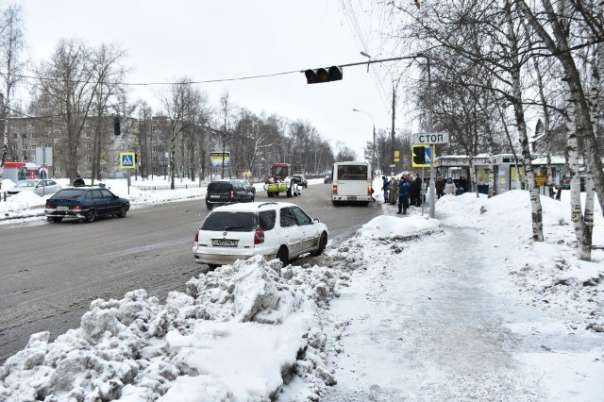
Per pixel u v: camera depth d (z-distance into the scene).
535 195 11.30
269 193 41.41
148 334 4.90
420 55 9.06
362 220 21.19
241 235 9.47
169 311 5.41
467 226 16.69
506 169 28.23
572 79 6.39
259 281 5.38
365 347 5.38
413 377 4.61
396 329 5.96
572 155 9.47
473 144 26.39
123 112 47.78
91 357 3.83
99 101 41.41
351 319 6.34
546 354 5.12
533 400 4.12
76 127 42.44
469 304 7.05
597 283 7.48
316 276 7.87
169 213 24.95
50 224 19.84
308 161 137.38
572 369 4.70
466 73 8.38
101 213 21.31
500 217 16.97
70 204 20.16
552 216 14.80
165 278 9.53
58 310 7.28
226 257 9.49
